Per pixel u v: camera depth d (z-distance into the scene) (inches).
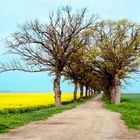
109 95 3422.7
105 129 831.1
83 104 2667.3
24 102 2465.6
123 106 2100.1
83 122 1013.8
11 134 718.5
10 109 1630.2
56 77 2250.2
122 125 937.5
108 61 2591.0
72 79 3198.8
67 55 2228.1
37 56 2186.3
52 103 2438.5
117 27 2546.8
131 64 2586.1
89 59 2647.6
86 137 680.4
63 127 865.5
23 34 2159.2
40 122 1009.5
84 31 2267.5
